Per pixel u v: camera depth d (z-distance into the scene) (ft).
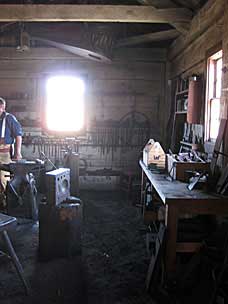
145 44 23.79
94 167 24.52
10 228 9.70
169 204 9.72
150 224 14.85
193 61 17.04
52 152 24.27
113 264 12.09
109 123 24.25
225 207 9.75
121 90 24.29
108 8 15.96
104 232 15.42
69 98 24.23
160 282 10.36
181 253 10.96
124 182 22.93
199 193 10.41
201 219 12.55
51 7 15.87
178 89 21.03
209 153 14.03
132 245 13.85
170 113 23.31
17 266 10.10
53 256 12.54
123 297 9.87
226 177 10.51
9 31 21.15
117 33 21.65
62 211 12.36
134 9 16.02
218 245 10.11
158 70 24.21
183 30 16.98
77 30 20.93
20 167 15.83
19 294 9.96
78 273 11.38
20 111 24.18
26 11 15.88
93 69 24.14
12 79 24.18
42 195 22.00
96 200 21.42
